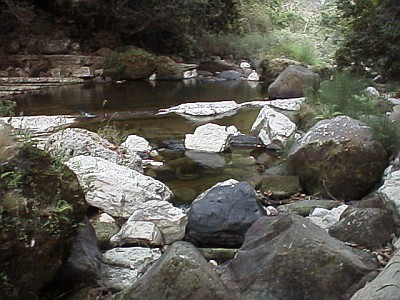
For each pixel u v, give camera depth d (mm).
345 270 2615
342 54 9203
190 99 10172
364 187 4363
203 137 6121
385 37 8391
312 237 2754
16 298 2357
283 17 23422
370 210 3281
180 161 5598
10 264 2316
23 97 10383
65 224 2541
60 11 15258
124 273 2965
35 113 8289
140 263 3057
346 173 4375
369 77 8758
